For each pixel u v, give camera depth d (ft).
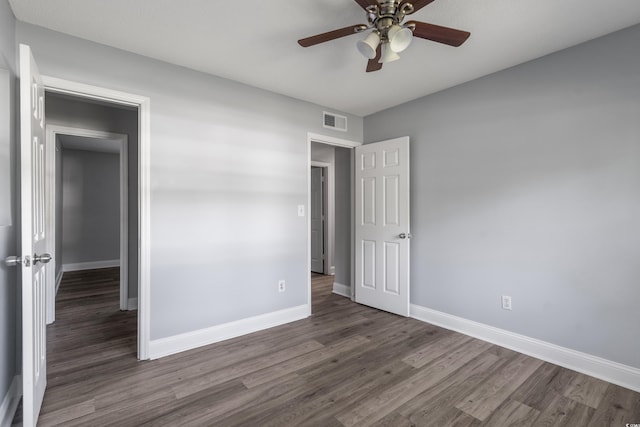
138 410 5.96
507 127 8.70
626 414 5.90
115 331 9.82
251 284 9.82
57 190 16.05
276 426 5.55
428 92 10.43
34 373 5.25
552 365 7.71
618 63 6.91
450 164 10.05
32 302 4.99
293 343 8.97
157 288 8.12
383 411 5.96
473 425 5.59
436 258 10.46
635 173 6.72
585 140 7.37
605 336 7.10
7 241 5.69
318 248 19.10
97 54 7.37
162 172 8.20
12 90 6.07
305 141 11.18
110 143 17.52
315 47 7.63
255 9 6.22
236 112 9.51
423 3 5.27
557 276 7.80
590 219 7.30
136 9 6.18
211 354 8.27
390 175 11.51
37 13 6.27
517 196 8.52
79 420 5.65
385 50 6.08
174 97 8.41
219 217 9.16
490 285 9.09
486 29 6.81
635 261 6.72
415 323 10.56
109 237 20.85
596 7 6.07
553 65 7.85
